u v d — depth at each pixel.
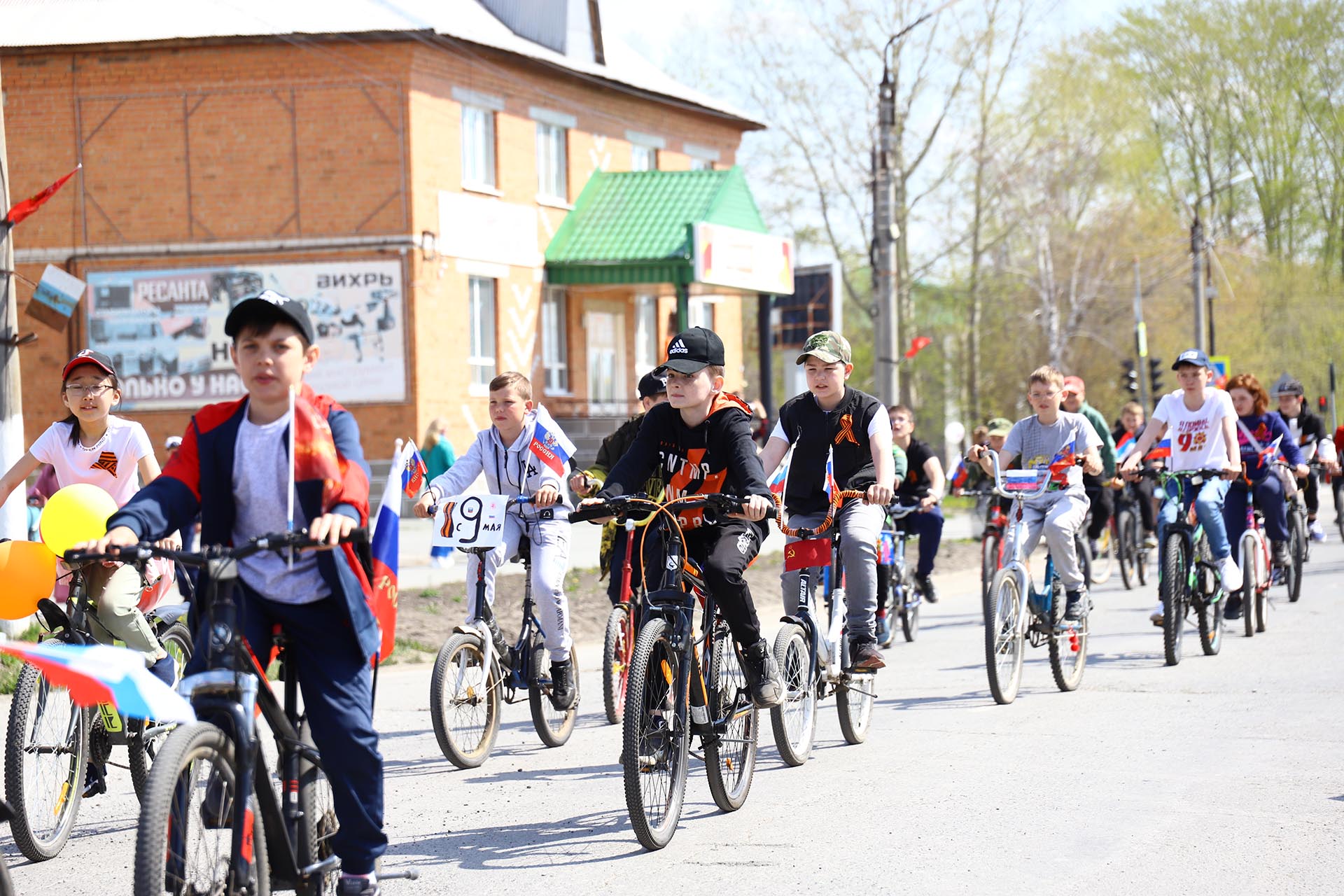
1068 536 10.98
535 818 7.73
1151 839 6.79
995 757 8.78
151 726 7.78
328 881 5.37
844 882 6.26
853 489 8.89
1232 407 12.48
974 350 55.97
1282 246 63.66
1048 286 52.56
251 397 5.24
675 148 39.41
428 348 30.00
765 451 8.99
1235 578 12.71
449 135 30.70
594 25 36.28
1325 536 27.41
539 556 9.70
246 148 29.80
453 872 6.64
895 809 7.54
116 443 8.31
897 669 12.89
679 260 33.16
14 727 6.95
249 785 4.86
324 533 4.84
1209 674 11.70
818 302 50.00
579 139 35.31
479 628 9.39
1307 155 60.94
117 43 29.45
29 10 30.86
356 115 29.62
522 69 33.06
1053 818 7.25
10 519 14.18
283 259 29.80
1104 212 55.84
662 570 7.39
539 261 33.62
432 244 30.03
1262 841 6.70
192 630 5.24
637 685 6.77
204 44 29.48
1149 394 44.44
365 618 5.16
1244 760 8.45
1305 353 62.47
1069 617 11.09
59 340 30.14
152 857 4.39
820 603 9.55
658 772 6.99
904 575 14.80
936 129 49.16
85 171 30.06
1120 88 52.81
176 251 29.92
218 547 4.86
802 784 8.27
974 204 51.56
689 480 7.57
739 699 7.71
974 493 16.77
